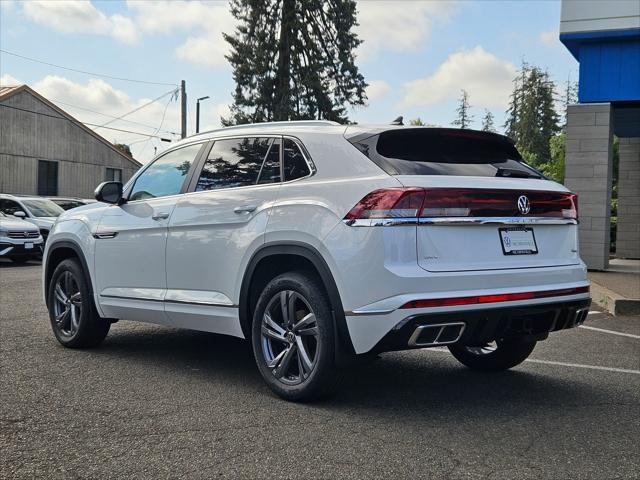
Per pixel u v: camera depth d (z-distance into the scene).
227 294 4.75
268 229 4.43
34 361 5.55
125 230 5.57
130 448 3.52
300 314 4.33
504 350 5.09
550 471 3.23
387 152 4.18
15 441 3.62
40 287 10.98
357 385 4.85
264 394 4.55
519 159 4.81
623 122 14.62
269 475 3.17
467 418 4.06
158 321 5.38
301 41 34.22
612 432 3.82
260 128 4.96
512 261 4.20
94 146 37.62
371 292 3.86
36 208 18.83
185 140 5.60
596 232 12.60
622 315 8.32
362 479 3.12
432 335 3.87
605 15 11.92
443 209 3.93
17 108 33.72
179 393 4.57
